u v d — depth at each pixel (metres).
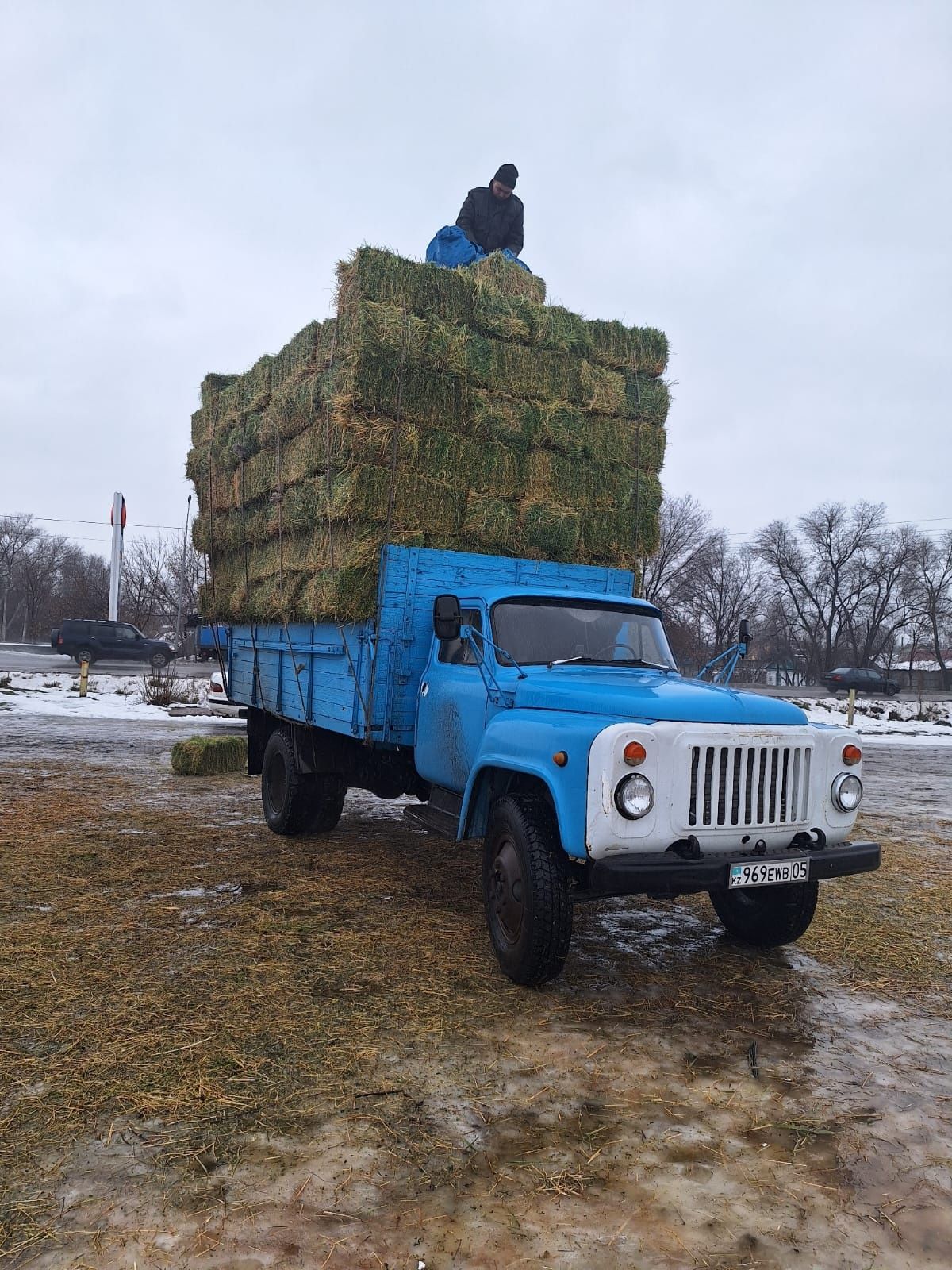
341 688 5.97
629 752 3.61
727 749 3.86
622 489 6.82
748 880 3.74
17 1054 3.26
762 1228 2.44
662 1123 2.97
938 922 5.57
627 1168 2.70
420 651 5.72
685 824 3.72
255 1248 2.28
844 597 65.44
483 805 4.59
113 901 5.16
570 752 3.79
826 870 3.91
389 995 3.94
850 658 69.62
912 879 6.67
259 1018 3.64
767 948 4.88
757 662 74.00
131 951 4.36
